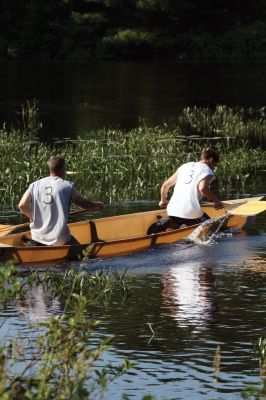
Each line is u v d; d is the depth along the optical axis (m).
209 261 25.02
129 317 19.59
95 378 16.05
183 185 28.44
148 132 47.28
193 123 59.38
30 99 75.44
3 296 13.29
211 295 21.41
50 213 24.97
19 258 24.09
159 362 16.88
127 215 28.98
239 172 39.59
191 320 19.41
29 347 17.19
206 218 28.61
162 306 20.47
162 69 111.44
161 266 24.45
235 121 58.44
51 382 14.02
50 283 22.08
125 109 68.00
